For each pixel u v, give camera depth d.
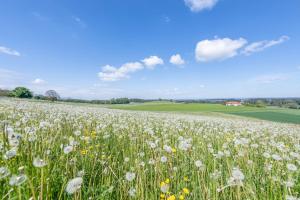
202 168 3.18
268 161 4.53
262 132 11.29
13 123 5.70
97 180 3.23
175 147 4.76
